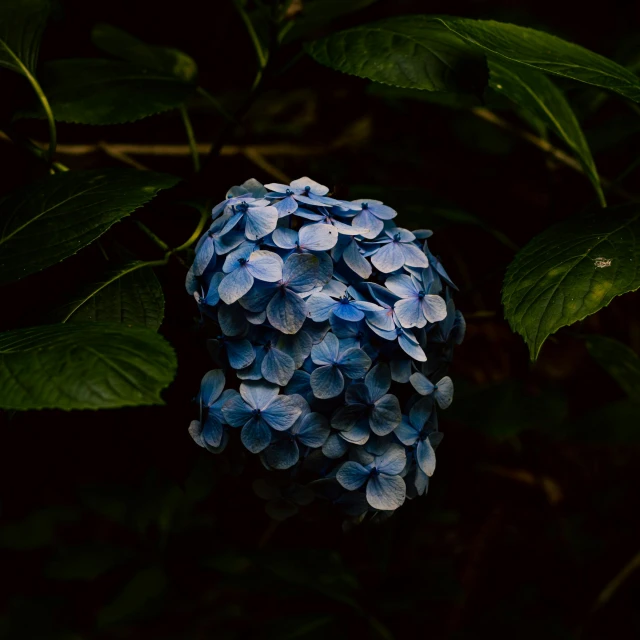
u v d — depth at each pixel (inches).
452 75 37.8
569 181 56.3
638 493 61.1
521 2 63.4
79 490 54.2
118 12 54.1
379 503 34.1
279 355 33.8
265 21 43.4
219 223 35.4
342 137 56.7
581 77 36.2
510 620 54.9
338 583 49.8
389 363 34.2
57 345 32.5
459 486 57.6
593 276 36.0
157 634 61.1
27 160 47.4
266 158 55.4
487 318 45.4
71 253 36.4
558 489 58.1
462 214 44.7
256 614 60.7
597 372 60.9
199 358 37.5
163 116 50.3
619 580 55.5
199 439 34.9
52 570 54.7
